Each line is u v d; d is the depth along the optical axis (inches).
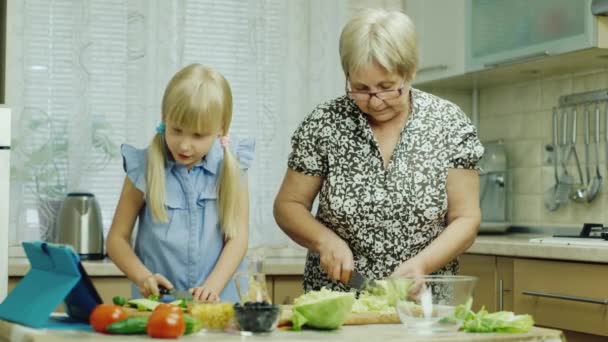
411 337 66.6
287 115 161.0
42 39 148.6
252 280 73.0
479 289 134.7
